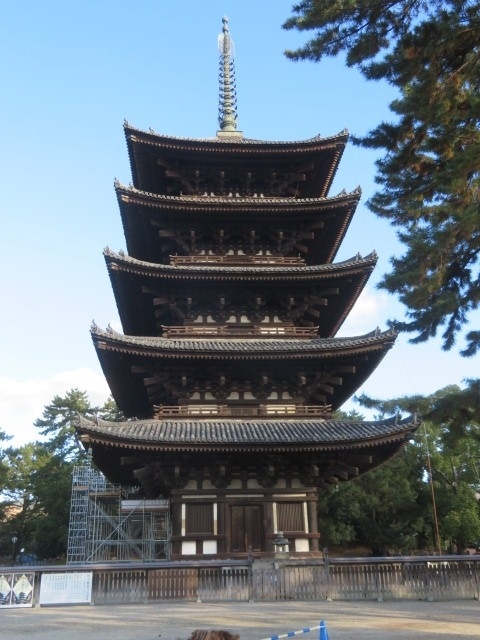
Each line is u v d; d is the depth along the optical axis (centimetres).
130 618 1775
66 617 1822
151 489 3016
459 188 1572
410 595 2141
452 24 1520
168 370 2798
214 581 2161
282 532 2486
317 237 3441
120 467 2934
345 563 2188
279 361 2777
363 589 2147
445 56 1602
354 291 3170
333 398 3394
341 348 2728
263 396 2852
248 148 3381
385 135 1778
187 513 2559
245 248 3347
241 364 2786
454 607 1931
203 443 2452
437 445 6900
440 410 1778
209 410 2803
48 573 2114
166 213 3184
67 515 7050
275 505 2600
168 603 2089
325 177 3650
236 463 2625
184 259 3234
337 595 2141
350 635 1412
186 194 3541
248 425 2727
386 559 2188
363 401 3183
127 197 3081
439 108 1634
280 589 2150
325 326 3522
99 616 1830
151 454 2525
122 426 2609
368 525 6675
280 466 2653
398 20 1598
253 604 2030
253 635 1421
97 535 4388
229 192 3566
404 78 1639
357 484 6631
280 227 3309
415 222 1828
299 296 3103
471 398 1727
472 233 1620
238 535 2555
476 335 1753
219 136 3816
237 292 3069
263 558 2439
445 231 1598
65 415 9488
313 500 2620
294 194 3625
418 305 1691
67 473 7712
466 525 6456
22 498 8750
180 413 2777
